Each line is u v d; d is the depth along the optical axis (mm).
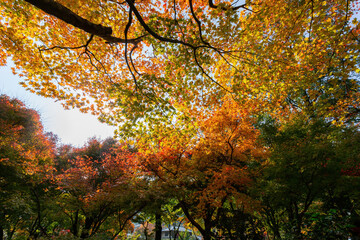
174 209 10250
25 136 16375
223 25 5672
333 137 6273
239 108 9227
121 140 7258
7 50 5879
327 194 5859
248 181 7512
